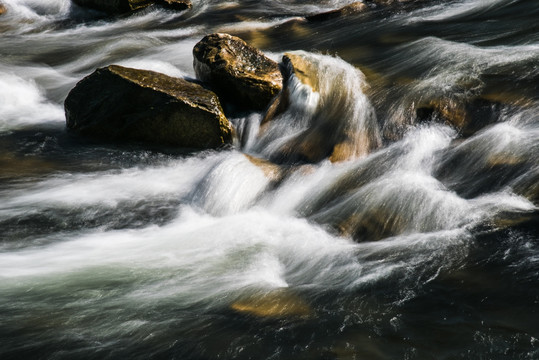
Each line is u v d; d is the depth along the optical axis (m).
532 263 4.96
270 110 8.84
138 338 4.45
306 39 13.16
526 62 8.93
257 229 6.39
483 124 7.54
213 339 4.39
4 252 6.05
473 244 5.38
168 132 8.66
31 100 11.30
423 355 4.05
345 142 7.91
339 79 9.16
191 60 12.72
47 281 5.35
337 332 4.36
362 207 6.30
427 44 10.76
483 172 6.59
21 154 8.69
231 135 8.64
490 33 10.81
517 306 4.46
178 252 5.95
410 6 13.95
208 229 6.51
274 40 13.62
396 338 4.25
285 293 4.96
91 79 9.07
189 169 8.12
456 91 8.45
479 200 6.12
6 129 9.67
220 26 16.05
